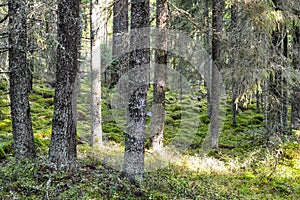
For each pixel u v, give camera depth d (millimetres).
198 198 6113
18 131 6562
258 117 15695
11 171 5719
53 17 7695
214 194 6504
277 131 9586
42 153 7492
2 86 12555
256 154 9234
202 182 7289
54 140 6199
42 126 12320
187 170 8195
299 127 10031
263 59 8719
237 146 10820
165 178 7027
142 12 6004
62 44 6004
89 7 9555
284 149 8703
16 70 6484
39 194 5086
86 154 8477
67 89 6133
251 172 8148
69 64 6109
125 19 11703
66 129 6188
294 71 8836
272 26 8297
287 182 7227
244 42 9164
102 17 9156
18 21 6039
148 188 6035
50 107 16062
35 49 7184
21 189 5195
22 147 6586
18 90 6516
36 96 17594
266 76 8336
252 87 8680
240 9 8922
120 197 5387
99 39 9812
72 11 6000
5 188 5156
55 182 5480
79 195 5117
